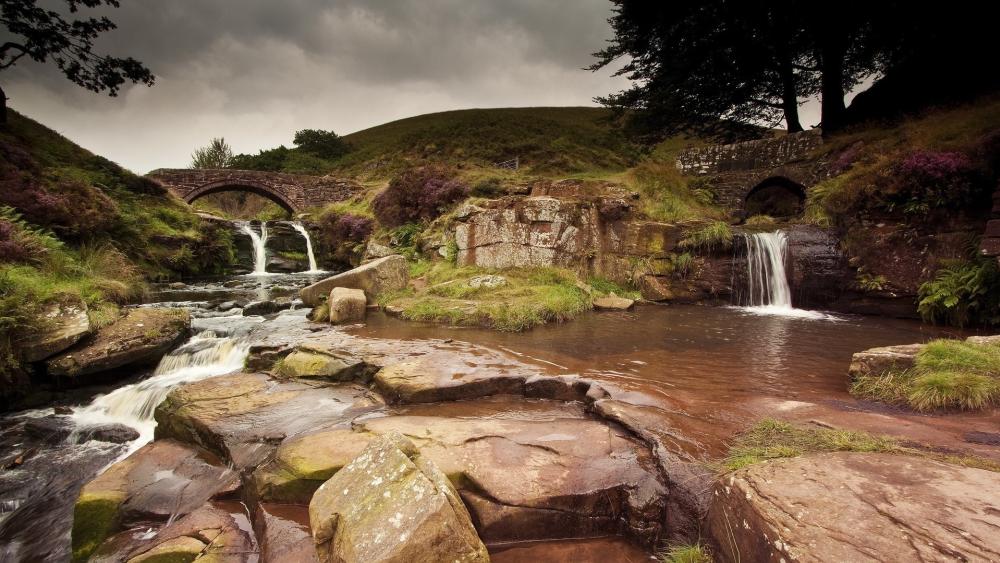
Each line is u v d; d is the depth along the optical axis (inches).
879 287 400.2
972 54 564.7
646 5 749.3
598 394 195.6
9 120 693.9
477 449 146.1
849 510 87.3
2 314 255.1
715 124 952.9
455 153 1605.6
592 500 124.5
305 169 1811.0
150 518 147.9
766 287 461.7
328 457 148.5
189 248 722.2
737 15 689.6
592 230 514.9
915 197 389.1
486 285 441.7
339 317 368.8
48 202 482.9
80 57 712.4
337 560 101.7
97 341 279.9
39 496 180.1
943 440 131.0
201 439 188.1
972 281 336.5
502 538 121.0
